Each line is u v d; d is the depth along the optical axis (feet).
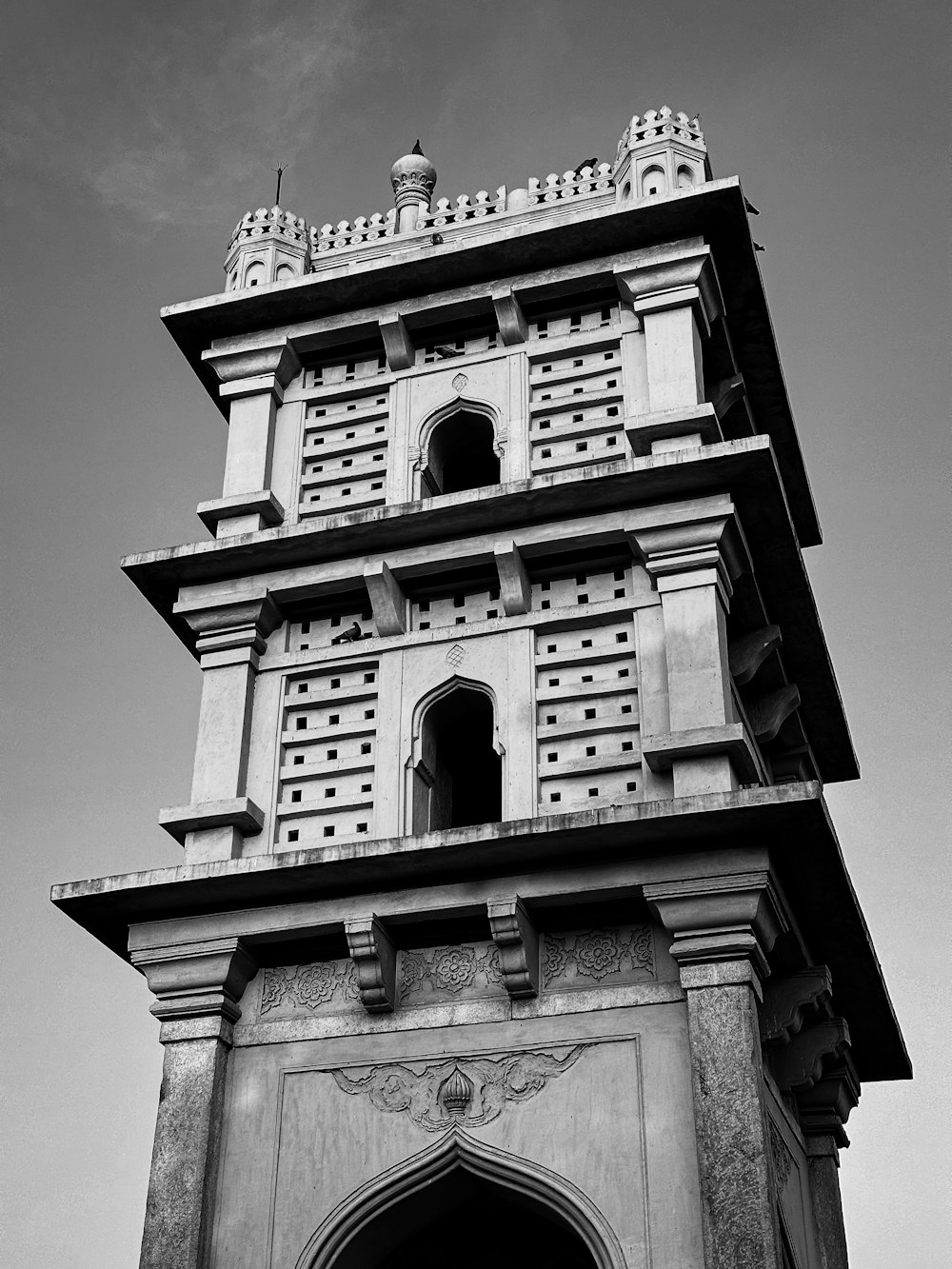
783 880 62.64
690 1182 55.98
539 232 74.02
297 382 78.59
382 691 68.44
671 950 58.75
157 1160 60.18
